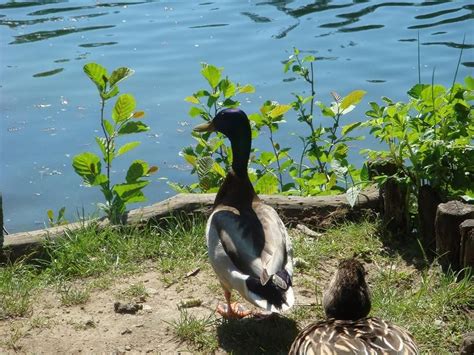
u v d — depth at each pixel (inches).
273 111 436.8
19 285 332.2
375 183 374.3
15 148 587.8
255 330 304.2
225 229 299.6
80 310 318.3
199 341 298.8
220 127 334.0
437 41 737.0
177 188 435.5
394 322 302.2
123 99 391.9
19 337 302.2
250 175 431.2
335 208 380.5
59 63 716.7
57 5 877.2
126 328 307.1
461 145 354.0
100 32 790.5
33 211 522.0
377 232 366.0
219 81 447.5
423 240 355.9
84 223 374.0
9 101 650.2
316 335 228.1
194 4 872.9
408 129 386.3
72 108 639.8
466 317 306.0
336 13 826.2
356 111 612.1
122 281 338.3
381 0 863.7
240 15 829.8
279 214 378.0
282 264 281.1
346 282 257.9
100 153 581.0
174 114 622.2
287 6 855.1
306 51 725.3
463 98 360.2
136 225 370.0
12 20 828.0
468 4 839.1
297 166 510.0
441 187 355.6
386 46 730.2
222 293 331.0
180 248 357.4
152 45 752.3
